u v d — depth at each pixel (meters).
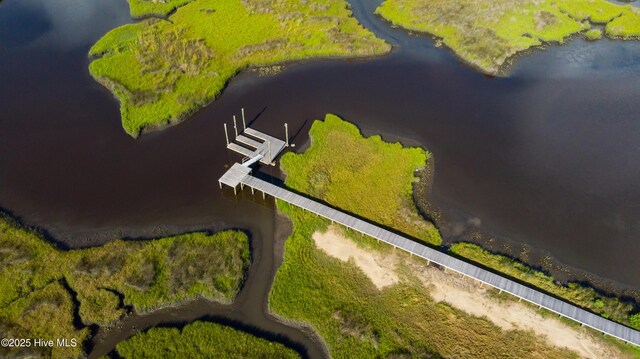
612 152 61.28
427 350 41.12
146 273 46.47
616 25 85.94
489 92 71.31
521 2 89.62
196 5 90.38
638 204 54.66
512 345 41.38
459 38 81.69
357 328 42.53
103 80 71.69
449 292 45.22
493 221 52.34
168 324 43.66
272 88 71.75
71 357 40.59
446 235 50.81
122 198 55.00
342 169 57.88
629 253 49.47
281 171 58.16
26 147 61.31
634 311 43.50
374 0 94.25
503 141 62.62
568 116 66.94
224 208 54.19
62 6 92.06
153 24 84.00
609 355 40.56
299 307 44.38
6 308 43.62
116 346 41.59
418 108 68.25
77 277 46.25
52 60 77.19
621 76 75.12
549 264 48.19
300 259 48.28
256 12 87.56
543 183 56.91
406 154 59.94
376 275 46.81
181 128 64.44
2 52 78.81
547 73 75.44
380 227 50.72
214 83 70.56
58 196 55.09
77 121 65.44
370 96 70.50
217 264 47.41
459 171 58.31
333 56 78.19
